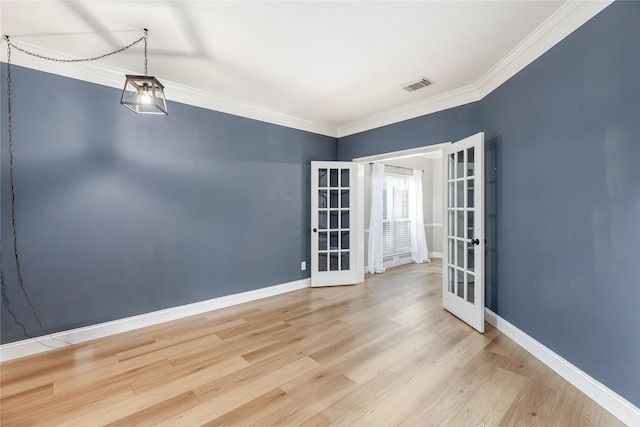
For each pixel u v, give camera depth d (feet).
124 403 5.92
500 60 8.57
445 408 5.70
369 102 12.01
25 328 7.97
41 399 6.07
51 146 8.30
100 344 8.54
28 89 7.97
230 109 11.92
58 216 8.42
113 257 9.30
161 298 10.25
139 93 6.75
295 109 12.94
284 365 7.32
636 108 5.07
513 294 8.60
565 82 6.61
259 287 12.96
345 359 7.59
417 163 23.31
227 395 6.16
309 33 7.27
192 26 6.98
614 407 5.43
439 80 9.95
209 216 11.44
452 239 10.98
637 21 5.03
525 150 7.98
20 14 6.47
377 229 18.65
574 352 6.41
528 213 7.89
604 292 5.70
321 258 15.24
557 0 6.03
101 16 6.57
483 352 7.88
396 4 6.21
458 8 6.33
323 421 5.38
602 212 5.74
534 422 5.30
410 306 11.78
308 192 14.87
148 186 9.97
